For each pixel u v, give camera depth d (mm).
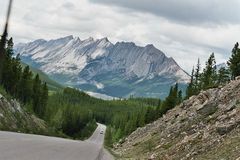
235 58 94312
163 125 68312
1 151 17828
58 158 19781
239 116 34344
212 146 31250
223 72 101562
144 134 81562
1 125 70500
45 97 145625
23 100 128500
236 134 30391
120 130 178000
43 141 31828
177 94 119625
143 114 151250
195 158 30250
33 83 138625
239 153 24938
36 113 139625
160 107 131000
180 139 47781
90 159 23500
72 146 33219
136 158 45438
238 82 52250
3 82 109688
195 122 50188
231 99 47531
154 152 48500
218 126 33562
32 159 16906
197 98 61625
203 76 108500
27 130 88500
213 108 50188
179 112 66312
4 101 85938
